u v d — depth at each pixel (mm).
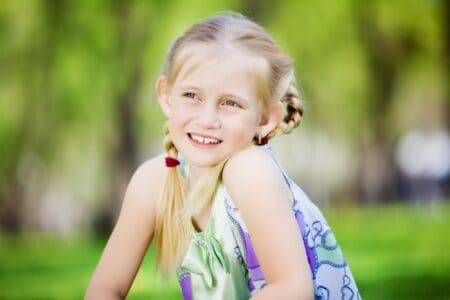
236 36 3221
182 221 3363
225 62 3168
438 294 10859
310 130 25547
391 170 27734
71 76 20672
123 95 21125
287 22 21891
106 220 22234
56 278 13883
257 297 3035
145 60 21203
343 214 27094
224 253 3297
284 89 3287
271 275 3072
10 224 22469
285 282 3023
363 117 23453
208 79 3168
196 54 3188
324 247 3420
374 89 23016
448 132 26844
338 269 3443
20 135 20844
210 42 3193
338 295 3441
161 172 3428
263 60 3217
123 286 3463
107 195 21891
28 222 22469
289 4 21953
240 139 3193
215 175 3256
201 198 3283
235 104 3193
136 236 3449
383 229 21656
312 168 28344
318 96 22438
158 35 21203
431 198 31344
